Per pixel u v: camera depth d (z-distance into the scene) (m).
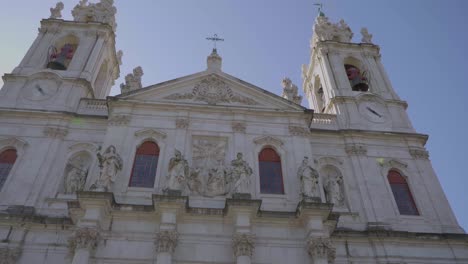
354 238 22.92
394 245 22.94
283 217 20.70
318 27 38.84
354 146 27.81
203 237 19.97
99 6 37.19
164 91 27.70
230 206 20.22
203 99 27.48
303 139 25.56
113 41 36.16
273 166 24.53
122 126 24.95
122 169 22.72
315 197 21.02
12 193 22.98
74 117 27.23
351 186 25.91
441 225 24.50
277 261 19.56
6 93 28.41
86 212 19.34
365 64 35.12
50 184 23.88
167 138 24.86
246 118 26.50
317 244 19.27
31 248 20.92
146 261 19.03
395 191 26.30
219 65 29.81
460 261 22.72
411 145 28.58
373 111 30.80
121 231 19.78
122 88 29.19
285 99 27.72
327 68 34.09
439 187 26.47
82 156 25.88
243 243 19.11
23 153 24.95
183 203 20.06
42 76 29.72
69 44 34.12
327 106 32.66
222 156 24.20
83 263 17.86
